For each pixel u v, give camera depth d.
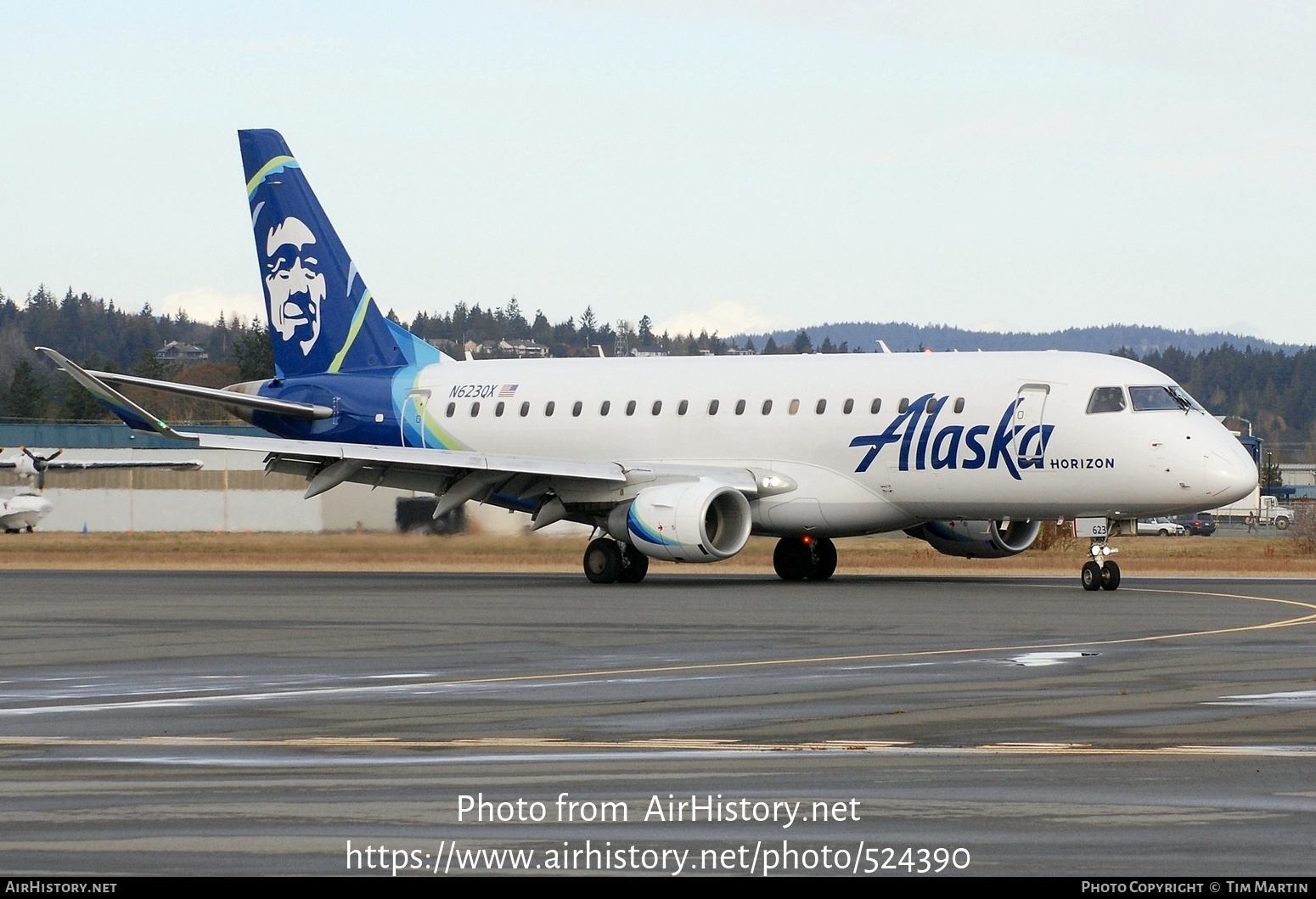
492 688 38.72
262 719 33.94
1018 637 50.47
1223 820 23.88
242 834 23.27
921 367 80.31
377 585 82.69
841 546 135.50
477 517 127.19
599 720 33.41
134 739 31.39
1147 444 72.44
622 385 89.12
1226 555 130.50
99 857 21.95
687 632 53.22
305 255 98.62
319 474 86.75
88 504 154.88
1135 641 48.78
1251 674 40.31
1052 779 26.80
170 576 94.00
